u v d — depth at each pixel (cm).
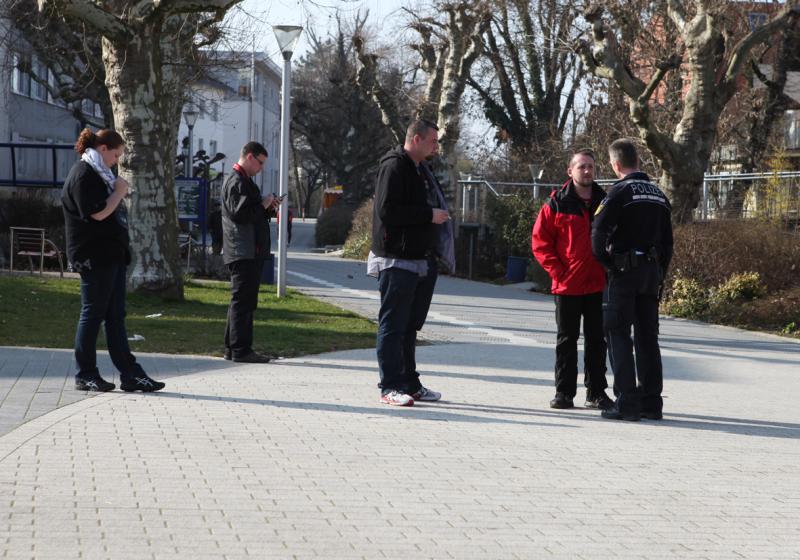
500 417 895
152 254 1908
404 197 905
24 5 3047
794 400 1087
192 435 757
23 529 517
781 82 3534
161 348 1270
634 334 934
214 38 3045
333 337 1469
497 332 1698
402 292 916
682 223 2470
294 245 5853
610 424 891
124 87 1870
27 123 4606
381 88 4078
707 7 2522
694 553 526
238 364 1165
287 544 511
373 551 506
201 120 7694
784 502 641
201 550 495
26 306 1680
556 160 4631
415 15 3966
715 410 996
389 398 927
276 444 741
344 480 647
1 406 832
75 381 927
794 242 2270
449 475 673
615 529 564
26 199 3097
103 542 501
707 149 2531
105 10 1894
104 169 891
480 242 3553
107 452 691
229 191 1169
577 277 940
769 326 2023
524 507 602
